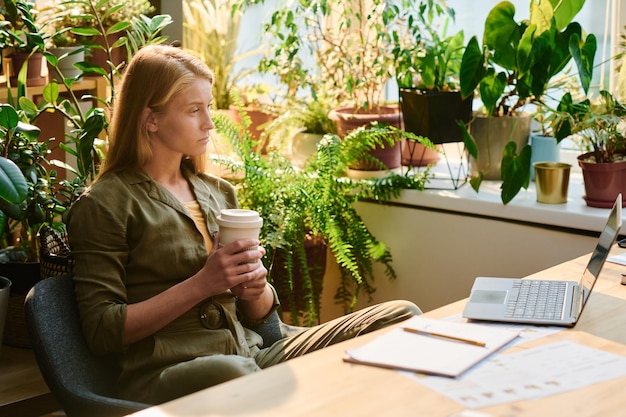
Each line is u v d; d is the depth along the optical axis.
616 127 3.14
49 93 2.91
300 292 3.38
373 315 2.32
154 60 2.27
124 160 2.29
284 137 3.80
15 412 2.59
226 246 2.16
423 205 3.44
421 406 1.55
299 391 1.62
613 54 3.50
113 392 2.21
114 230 2.18
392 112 3.80
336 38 3.84
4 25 2.95
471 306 2.09
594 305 2.11
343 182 3.46
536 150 3.45
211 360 2.09
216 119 3.39
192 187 2.38
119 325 2.11
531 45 3.28
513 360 1.76
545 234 3.19
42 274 2.75
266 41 4.16
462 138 3.44
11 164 2.46
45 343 2.06
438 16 3.71
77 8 3.45
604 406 1.55
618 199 2.18
